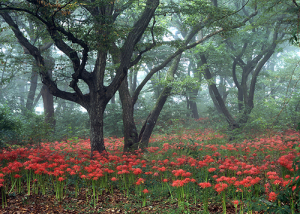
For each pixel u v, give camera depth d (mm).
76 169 5395
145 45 9383
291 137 9141
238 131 11891
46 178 5688
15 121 10023
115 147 9562
